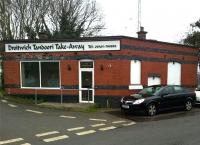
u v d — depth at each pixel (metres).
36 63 23.12
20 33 35.78
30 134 12.44
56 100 22.62
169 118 17.20
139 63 22.61
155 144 10.96
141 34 25.52
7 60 23.77
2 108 19.33
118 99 21.33
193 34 35.06
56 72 22.69
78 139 11.72
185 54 27.06
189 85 27.67
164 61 24.77
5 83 23.97
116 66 21.23
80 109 19.31
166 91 19.20
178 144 10.98
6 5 34.28
